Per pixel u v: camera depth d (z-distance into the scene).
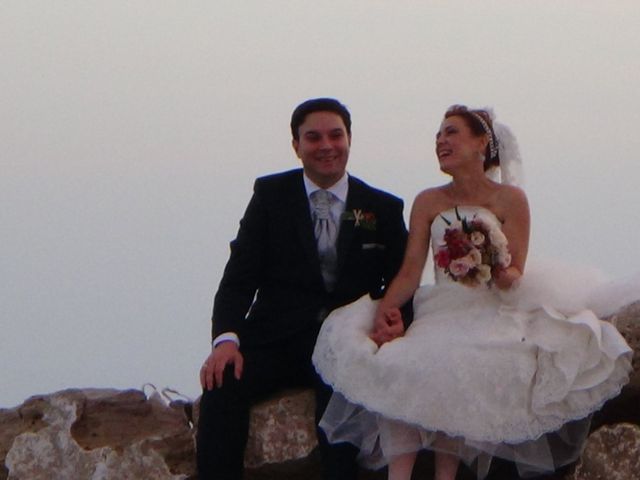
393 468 5.60
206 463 5.78
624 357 5.54
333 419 5.66
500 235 5.61
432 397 5.46
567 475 5.73
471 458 5.57
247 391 5.84
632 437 5.54
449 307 5.72
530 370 5.49
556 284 5.67
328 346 5.72
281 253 5.93
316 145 5.85
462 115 5.84
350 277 5.91
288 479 5.94
